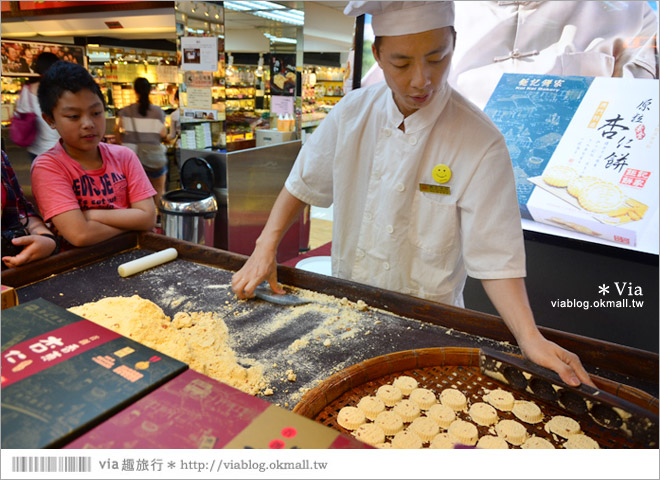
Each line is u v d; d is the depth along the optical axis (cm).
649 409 84
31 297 125
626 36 207
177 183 414
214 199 292
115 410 58
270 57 379
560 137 221
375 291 126
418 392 92
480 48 241
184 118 326
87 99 165
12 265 133
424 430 83
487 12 236
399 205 137
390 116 136
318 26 547
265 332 113
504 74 238
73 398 59
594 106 216
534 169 225
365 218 148
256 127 430
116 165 188
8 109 359
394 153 135
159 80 384
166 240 160
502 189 121
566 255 216
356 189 151
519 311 105
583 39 216
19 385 61
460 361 101
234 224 330
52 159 169
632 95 208
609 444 81
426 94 114
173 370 66
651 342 206
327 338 111
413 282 146
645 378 98
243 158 325
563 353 93
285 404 87
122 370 65
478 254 120
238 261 145
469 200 125
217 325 114
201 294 132
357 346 108
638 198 202
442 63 111
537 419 86
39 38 370
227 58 464
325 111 724
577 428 83
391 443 81
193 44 307
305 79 618
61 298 125
